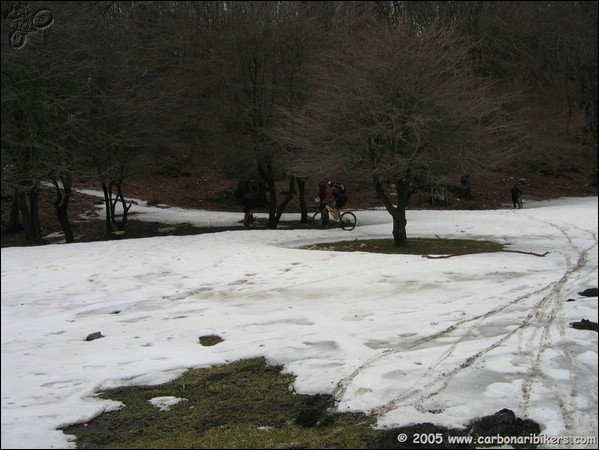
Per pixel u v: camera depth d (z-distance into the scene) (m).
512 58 33.59
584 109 40.09
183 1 30.73
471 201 34.19
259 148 22.08
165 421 4.89
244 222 25.36
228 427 4.72
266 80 21.98
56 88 17.58
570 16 36.59
